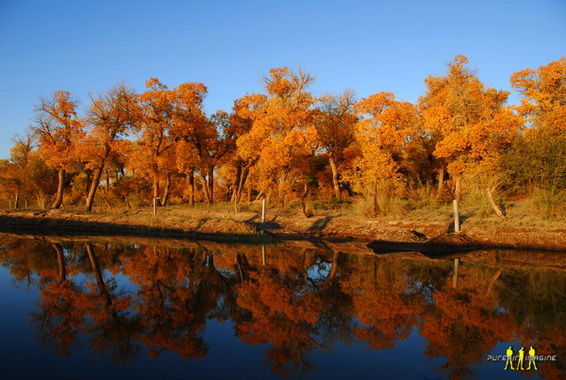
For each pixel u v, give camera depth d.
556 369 5.34
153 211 27.05
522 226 16.61
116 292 9.73
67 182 38.25
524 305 8.48
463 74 25.27
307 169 30.39
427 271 12.33
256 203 29.27
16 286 10.30
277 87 27.94
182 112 30.09
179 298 9.20
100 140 26.91
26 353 5.95
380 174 20.53
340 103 30.72
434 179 33.09
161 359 5.73
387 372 5.26
